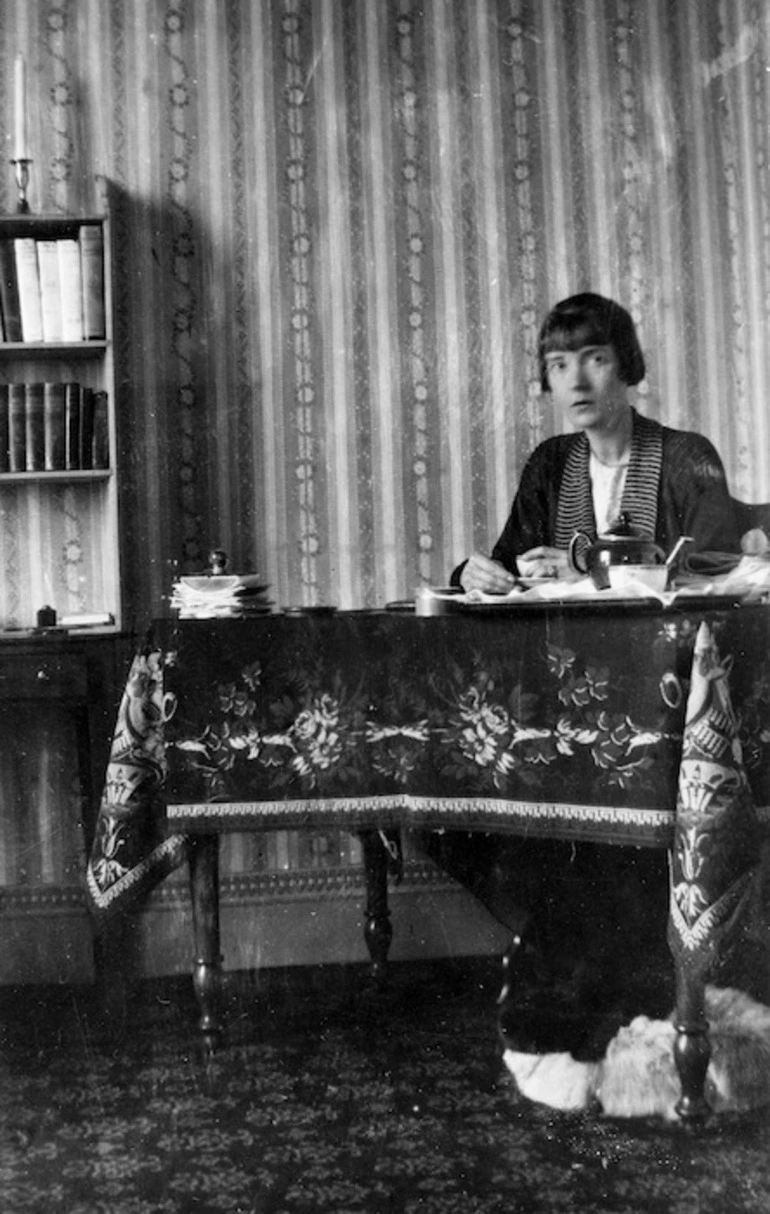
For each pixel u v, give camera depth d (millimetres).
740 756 2359
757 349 3854
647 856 3104
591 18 3830
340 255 3791
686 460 3305
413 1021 3049
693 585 2691
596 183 3838
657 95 3842
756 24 3812
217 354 3746
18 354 3590
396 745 2682
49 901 3543
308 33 3785
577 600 2512
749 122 3844
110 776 2891
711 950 2340
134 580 3689
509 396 3822
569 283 3832
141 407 3701
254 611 2887
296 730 2711
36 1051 2902
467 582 2959
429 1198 2158
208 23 3752
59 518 3662
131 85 3713
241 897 3609
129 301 3701
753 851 2352
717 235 3846
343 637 2699
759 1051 2582
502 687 2582
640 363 3439
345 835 3658
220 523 3742
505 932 3631
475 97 3820
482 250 3828
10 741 3559
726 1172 2232
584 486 3373
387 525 3807
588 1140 2369
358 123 3795
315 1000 3234
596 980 3109
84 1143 2387
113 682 3301
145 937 3504
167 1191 2197
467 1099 2570
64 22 3684
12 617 3641
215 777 2717
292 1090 2635
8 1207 2145
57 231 3502
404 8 3805
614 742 2453
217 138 3750
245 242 3760
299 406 3777
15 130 3479
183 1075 2730
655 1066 2641
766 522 3252
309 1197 2160
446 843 3178
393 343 3805
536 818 2541
